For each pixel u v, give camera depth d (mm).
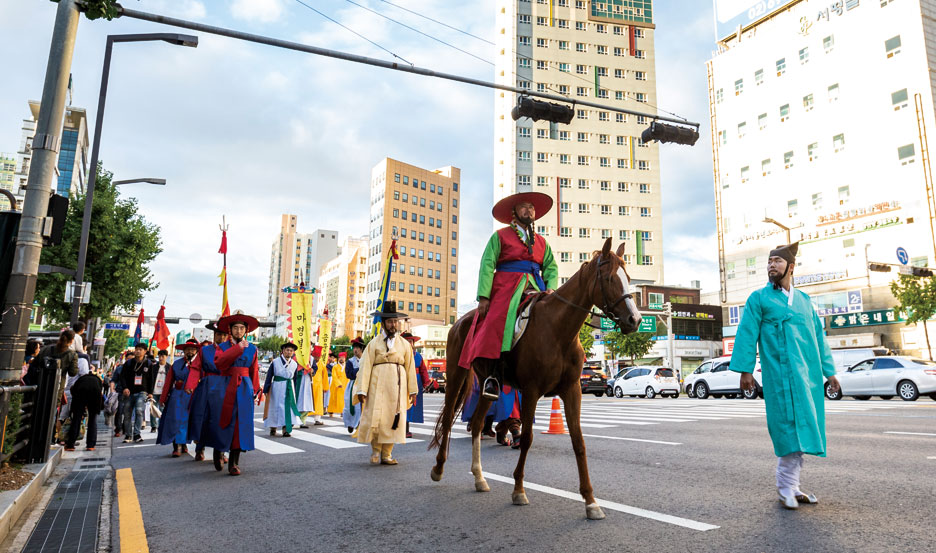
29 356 10602
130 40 13805
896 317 32375
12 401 5594
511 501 4629
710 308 57594
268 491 5422
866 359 19156
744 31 48250
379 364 7141
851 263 37625
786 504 4156
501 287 4789
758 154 44688
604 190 77125
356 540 3715
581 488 4082
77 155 102125
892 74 36438
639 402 20484
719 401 20109
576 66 79250
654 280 76125
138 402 10891
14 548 3686
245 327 6797
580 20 80250
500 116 77750
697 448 7527
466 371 5559
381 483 5641
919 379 17438
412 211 111812
